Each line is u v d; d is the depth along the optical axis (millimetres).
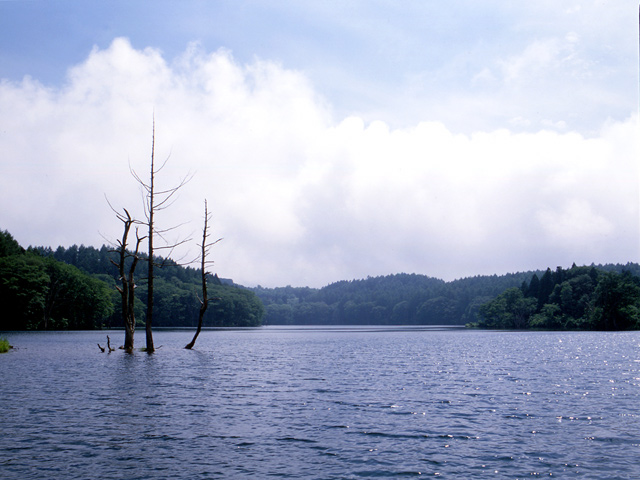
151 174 45750
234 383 27438
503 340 87500
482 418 18250
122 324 154125
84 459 12883
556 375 32188
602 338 93188
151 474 11797
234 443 14578
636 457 13336
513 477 11789
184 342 77375
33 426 16375
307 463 12766
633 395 23656
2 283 107062
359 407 20312
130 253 48375
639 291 134625
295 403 21172
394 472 12109
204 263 56031
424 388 25922
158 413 18703
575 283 150125
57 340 75250
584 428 16672
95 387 25234
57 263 125375
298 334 132125
